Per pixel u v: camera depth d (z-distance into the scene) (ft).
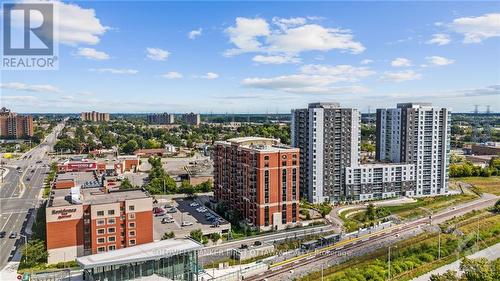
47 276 377.71
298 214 556.51
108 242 427.33
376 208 640.99
